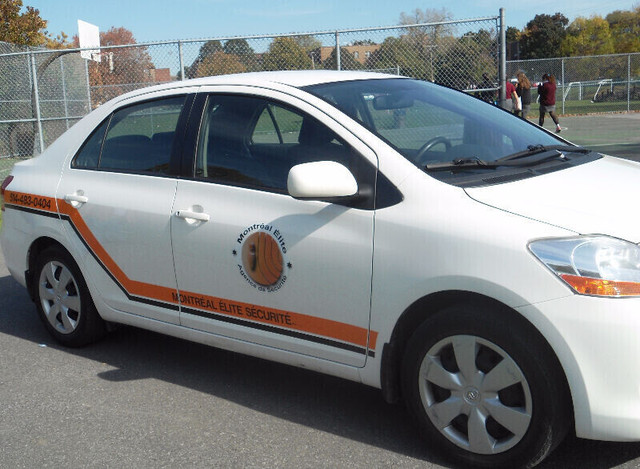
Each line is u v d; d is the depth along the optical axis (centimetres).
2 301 594
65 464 326
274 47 1090
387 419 358
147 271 404
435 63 1057
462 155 343
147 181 405
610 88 3172
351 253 319
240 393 398
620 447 316
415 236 302
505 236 281
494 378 287
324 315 333
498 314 283
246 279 357
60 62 1382
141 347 475
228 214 363
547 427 277
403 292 304
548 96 2030
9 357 464
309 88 371
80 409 383
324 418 363
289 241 338
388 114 366
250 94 380
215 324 379
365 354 324
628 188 322
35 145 1293
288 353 353
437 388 308
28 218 469
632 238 277
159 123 416
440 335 298
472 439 297
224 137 381
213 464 321
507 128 395
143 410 380
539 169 337
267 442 339
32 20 2445
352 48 1075
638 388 265
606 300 264
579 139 1812
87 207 430
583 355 265
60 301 469
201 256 374
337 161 336
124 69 1238
